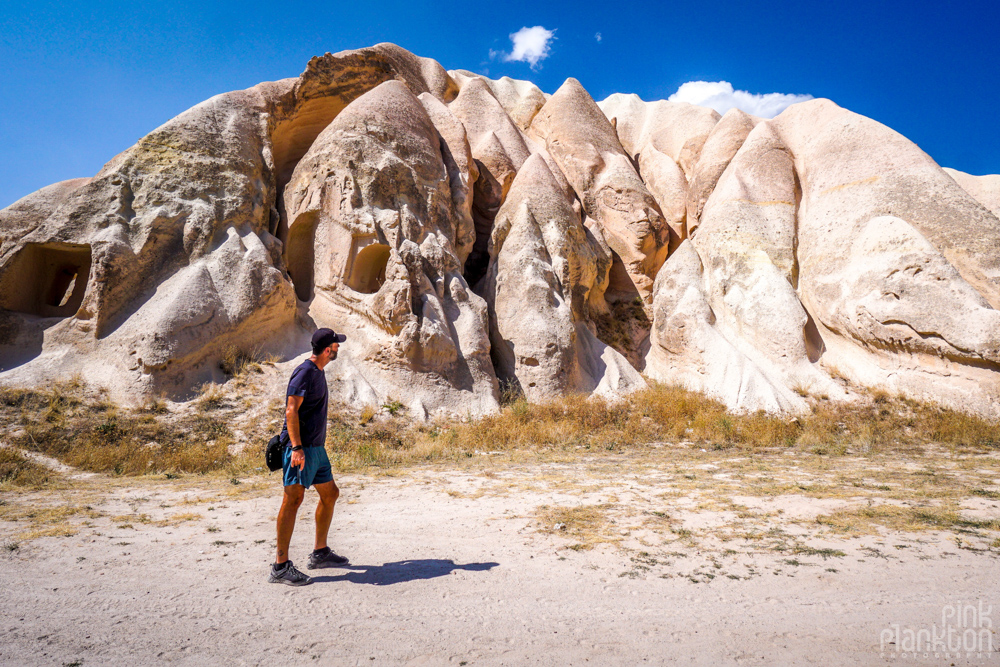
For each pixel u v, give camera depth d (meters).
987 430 11.59
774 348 15.99
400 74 22.70
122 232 13.61
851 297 15.83
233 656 2.36
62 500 6.07
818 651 2.45
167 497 6.29
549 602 3.02
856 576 3.45
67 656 2.34
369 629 2.66
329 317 15.15
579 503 5.57
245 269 13.88
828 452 9.76
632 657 2.38
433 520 4.92
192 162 14.92
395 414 12.92
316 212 15.93
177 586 3.24
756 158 19.86
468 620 2.77
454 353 14.55
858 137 18.62
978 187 22.20
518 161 22.14
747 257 17.80
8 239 13.52
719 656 2.40
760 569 3.58
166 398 11.82
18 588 3.17
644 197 21.44
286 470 3.40
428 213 16.56
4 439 9.62
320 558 3.60
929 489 6.24
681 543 4.15
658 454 9.62
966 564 3.68
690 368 16.69
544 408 13.55
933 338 14.12
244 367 13.07
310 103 19.14
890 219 15.85
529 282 16.28
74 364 12.34
